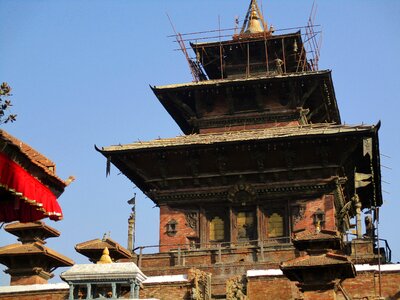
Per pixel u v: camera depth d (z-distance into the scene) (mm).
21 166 21641
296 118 53250
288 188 48750
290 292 37438
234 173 49469
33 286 39281
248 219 49219
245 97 54500
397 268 36969
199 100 54906
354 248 42250
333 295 29719
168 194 50344
